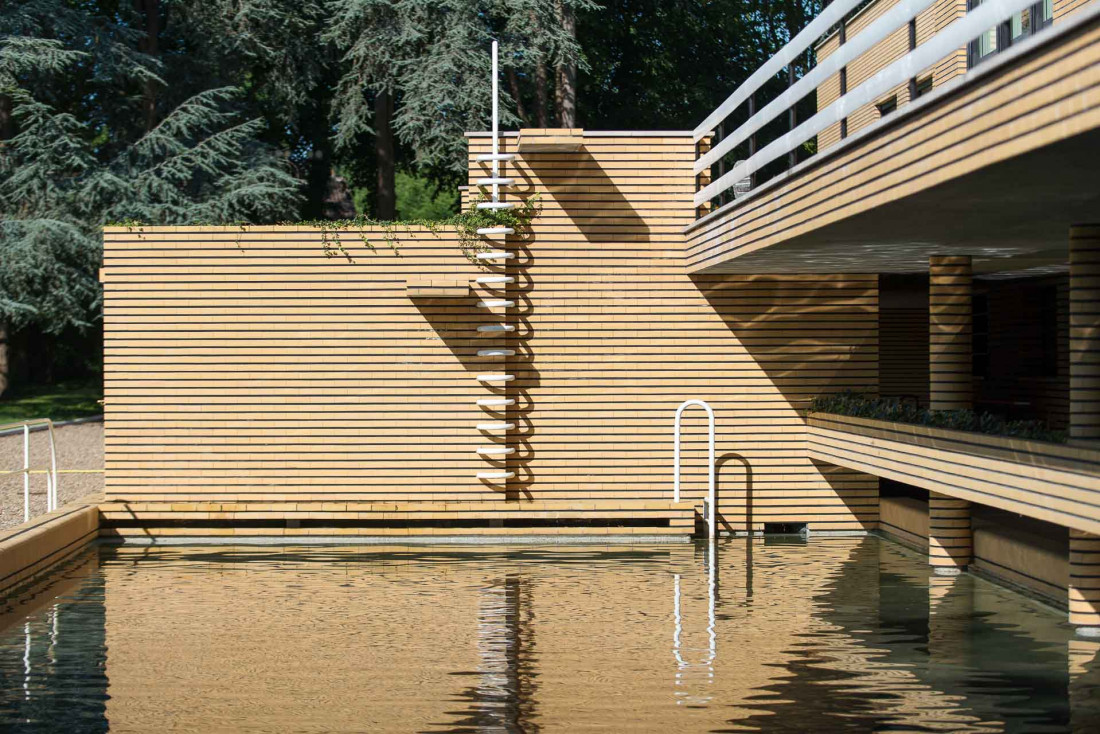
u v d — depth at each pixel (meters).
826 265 13.75
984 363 19.06
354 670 8.23
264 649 8.87
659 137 15.16
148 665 8.40
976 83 6.67
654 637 9.15
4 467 19.81
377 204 34.22
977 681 7.82
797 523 15.42
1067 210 8.39
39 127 27.28
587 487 15.12
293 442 14.77
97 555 13.52
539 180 15.13
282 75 29.88
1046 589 10.44
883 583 11.46
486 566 12.66
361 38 26.95
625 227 15.14
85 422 28.86
